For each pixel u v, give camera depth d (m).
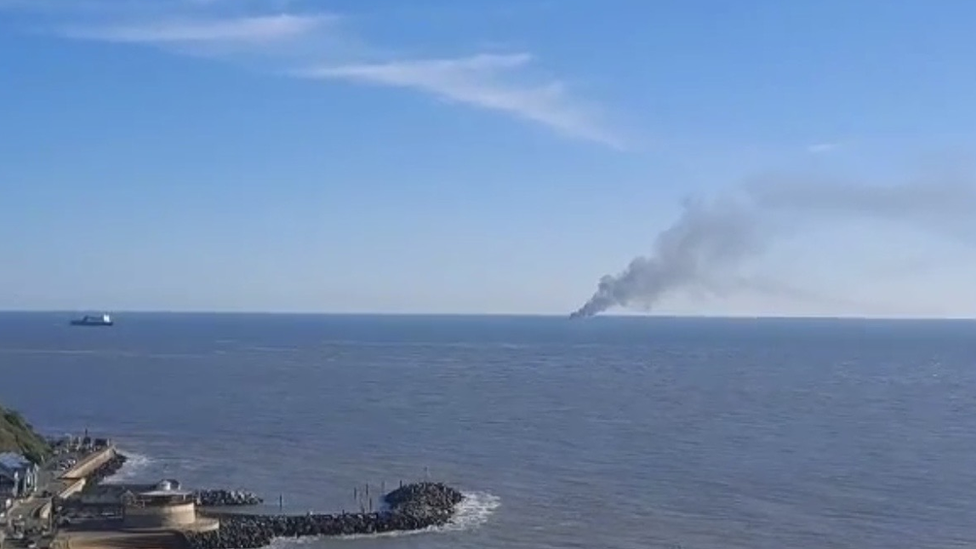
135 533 94.69
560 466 138.12
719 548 94.88
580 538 98.19
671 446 157.12
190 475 130.50
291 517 101.19
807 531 101.75
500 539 97.56
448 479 128.00
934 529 102.94
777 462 142.62
